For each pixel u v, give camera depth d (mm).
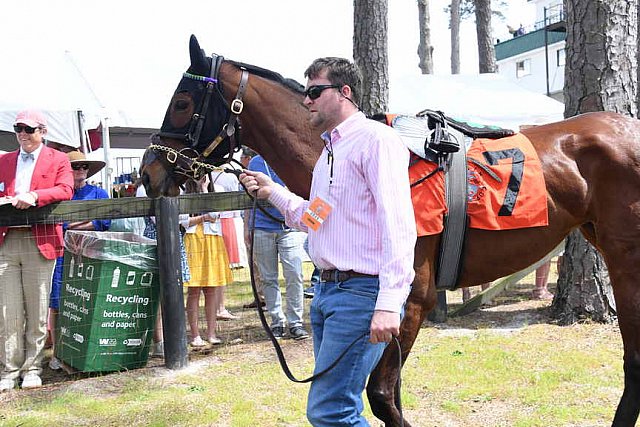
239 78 3117
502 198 2928
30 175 4328
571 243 5520
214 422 3652
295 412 3746
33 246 4375
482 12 14867
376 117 2977
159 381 4434
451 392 3961
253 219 2555
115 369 4691
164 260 4645
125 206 4539
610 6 5367
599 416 3502
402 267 1969
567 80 5641
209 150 3162
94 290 4621
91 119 9609
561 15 24938
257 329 5984
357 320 2098
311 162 3045
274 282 5621
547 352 4668
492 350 4742
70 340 4797
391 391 2738
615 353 4578
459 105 10500
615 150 3080
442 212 2816
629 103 5480
